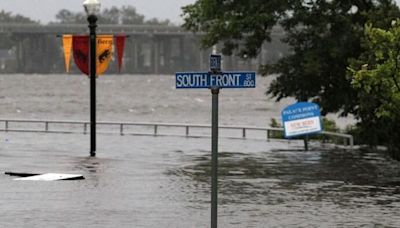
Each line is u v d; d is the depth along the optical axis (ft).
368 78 192.65
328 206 121.60
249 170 171.73
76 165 175.42
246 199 127.85
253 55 280.10
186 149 225.76
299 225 105.19
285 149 232.53
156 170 167.63
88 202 122.01
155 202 123.13
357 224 106.32
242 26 270.26
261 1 270.26
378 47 193.06
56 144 238.89
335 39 264.72
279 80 276.00
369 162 193.57
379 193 136.56
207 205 120.47
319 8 270.26
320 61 260.21
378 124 235.40
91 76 199.41
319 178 158.10
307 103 224.33
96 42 200.34
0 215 109.60
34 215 109.91
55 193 130.72
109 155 203.10
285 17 276.00
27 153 205.67
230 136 319.68
